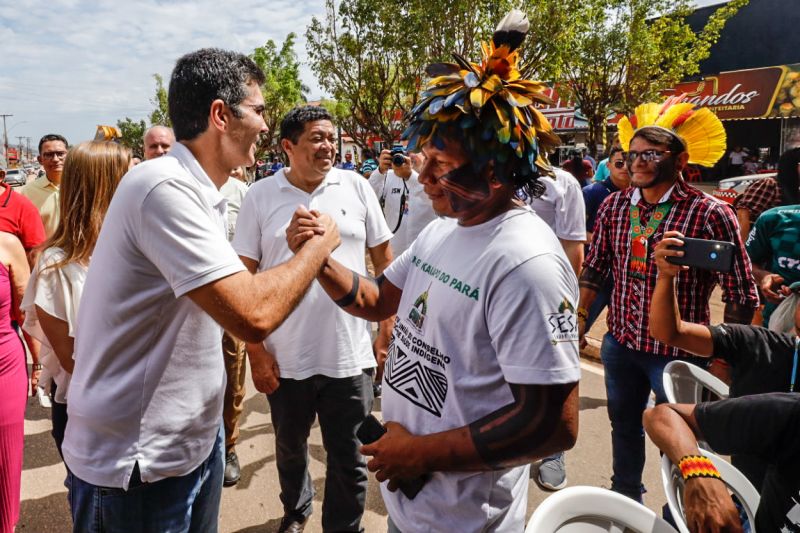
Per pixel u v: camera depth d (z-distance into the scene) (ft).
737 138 60.59
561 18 29.71
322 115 7.52
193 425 4.91
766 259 9.55
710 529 4.08
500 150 3.74
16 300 8.09
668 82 46.14
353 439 7.64
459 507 4.08
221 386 5.23
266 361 7.52
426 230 4.80
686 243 5.75
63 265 6.55
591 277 8.78
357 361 7.61
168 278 4.25
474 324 3.86
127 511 4.70
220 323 4.26
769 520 4.25
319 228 4.92
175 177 4.25
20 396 6.92
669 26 45.14
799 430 4.03
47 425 11.61
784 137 51.60
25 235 9.65
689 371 6.10
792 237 8.93
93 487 4.66
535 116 3.89
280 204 7.68
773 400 4.20
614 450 8.34
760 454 4.24
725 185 35.73
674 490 4.54
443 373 4.06
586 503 4.31
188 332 4.76
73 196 6.55
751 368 5.77
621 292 8.01
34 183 12.72
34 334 6.97
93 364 4.58
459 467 3.83
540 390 3.56
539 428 3.55
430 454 3.91
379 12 31.89
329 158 7.63
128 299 4.45
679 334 6.01
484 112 3.69
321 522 8.36
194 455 4.98
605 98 46.11
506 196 4.02
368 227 8.36
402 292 5.08
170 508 4.92
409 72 33.19
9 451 6.82
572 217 10.19
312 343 7.43
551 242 3.84
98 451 4.61
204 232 4.24
